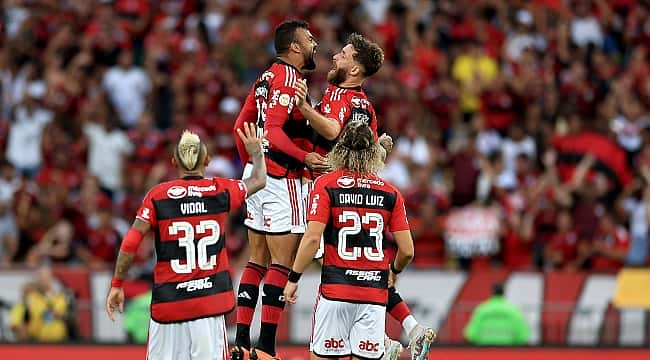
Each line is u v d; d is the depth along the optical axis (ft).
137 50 287.89
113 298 124.98
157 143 257.14
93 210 241.14
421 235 231.09
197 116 262.26
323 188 128.26
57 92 270.87
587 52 288.30
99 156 259.19
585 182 245.65
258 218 132.98
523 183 249.75
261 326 132.57
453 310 216.33
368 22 289.12
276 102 129.29
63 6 297.33
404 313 137.39
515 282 219.00
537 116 267.18
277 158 131.75
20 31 290.35
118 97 273.33
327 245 128.98
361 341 128.77
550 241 236.02
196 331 124.36
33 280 216.54
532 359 203.92
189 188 125.18
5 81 278.46
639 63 290.97
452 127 270.87
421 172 237.45
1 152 264.72
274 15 289.12
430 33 288.92
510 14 296.71
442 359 202.39
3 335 212.64
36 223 239.50
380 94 267.18
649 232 238.68
